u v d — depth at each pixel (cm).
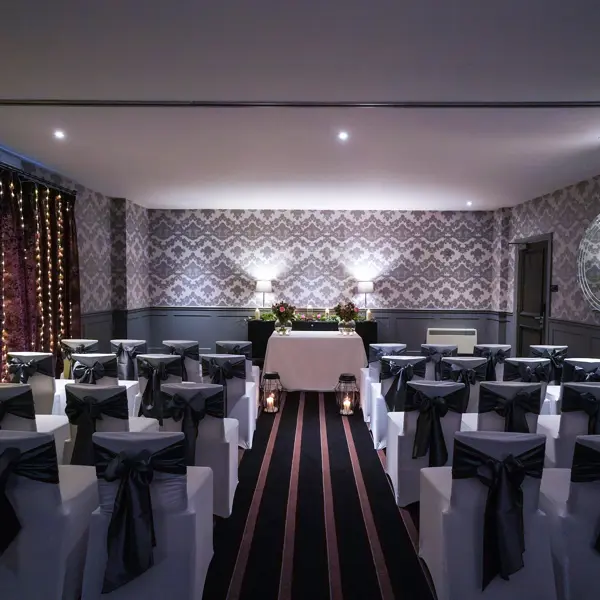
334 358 646
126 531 196
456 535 212
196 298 929
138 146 496
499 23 263
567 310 674
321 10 252
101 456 200
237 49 295
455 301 923
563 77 330
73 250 660
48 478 208
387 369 402
